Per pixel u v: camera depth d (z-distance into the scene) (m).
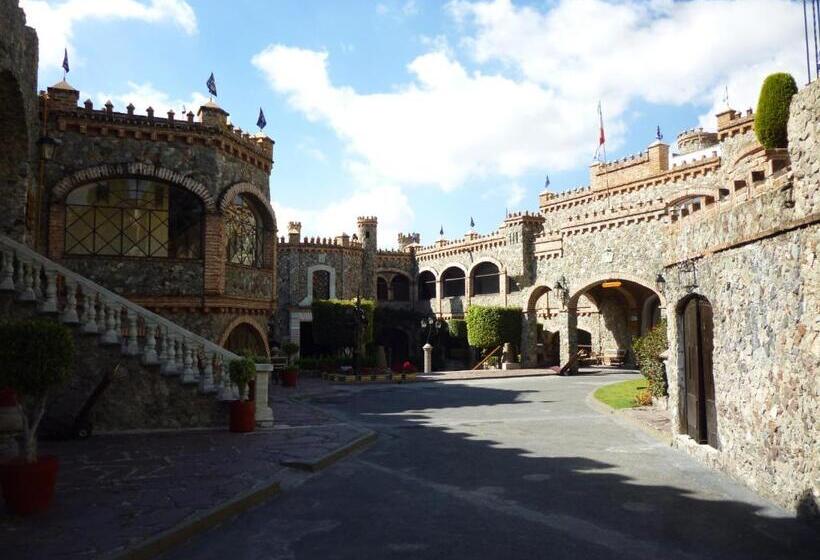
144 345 13.83
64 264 17.83
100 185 18.66
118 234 18.77
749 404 8.98
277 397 22.34
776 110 11.69
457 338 47.62
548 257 37.69
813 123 7.24
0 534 6.64
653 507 8.20
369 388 27.02
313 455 11.05
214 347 14.12
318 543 6.84
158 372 13.61
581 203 41.09
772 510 7.99
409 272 54.41
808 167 7.34
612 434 14.13
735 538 6.96
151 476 9.38
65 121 18.08
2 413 7.95
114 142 18.64
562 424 15.80
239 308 20.64
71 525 6.97
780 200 7.97
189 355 13.85
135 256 18.73
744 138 26.22
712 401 10.80
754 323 8.79
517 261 41.66
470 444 12.98
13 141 14.38
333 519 7.71
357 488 9.26
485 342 39.38
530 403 20.70
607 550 6.62
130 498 8.12
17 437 11.16
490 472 10.30
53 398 12.80
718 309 10.10
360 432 13.73
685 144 43.19
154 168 18.95
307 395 23.61
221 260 19.64
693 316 11.54
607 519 7.69
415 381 30.42
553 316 40.59
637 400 18.62
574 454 11.77
